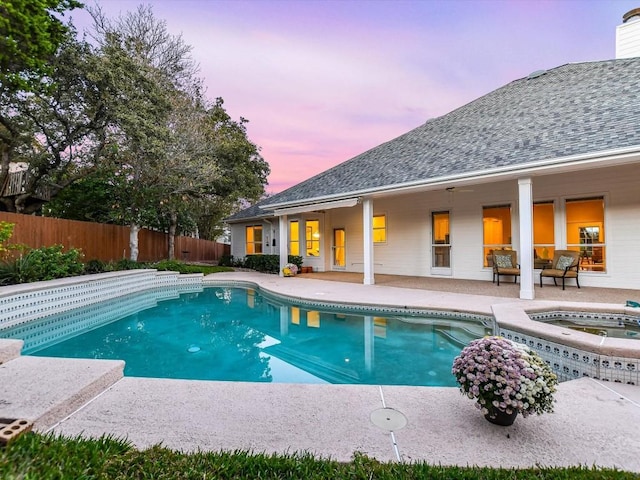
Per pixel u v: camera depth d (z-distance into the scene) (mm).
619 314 5809
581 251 9805
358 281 12281
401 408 2908
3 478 1762
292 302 9359
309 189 14281
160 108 13500
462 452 2268
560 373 4180
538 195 10453
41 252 9531
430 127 14180
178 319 8281
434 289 9789
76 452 2086
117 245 14773
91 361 3680
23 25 5148
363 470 2029
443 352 5582
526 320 5137
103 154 13398
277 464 2061
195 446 2312
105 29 13523
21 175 13164
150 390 3256
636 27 11961
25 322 7133
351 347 5914
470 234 11961
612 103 8891
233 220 20609
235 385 3381
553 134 8719
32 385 3031
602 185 9430
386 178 11125
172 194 15219
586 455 2244
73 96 11828
